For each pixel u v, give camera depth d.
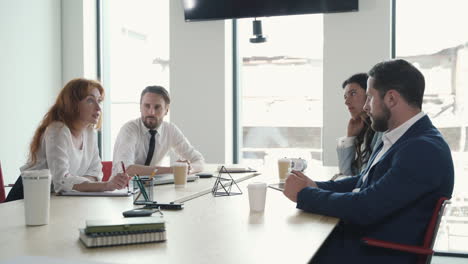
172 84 4.39
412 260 1.57
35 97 4.39
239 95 4.49
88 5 4.73
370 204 1.54
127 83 4.82
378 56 3.85
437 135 1.64
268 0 3.99
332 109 3.96
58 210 1.69
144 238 1.25
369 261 1.61
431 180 1.53
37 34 4.41
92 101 2.36
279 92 4.39
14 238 1.30
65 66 4.73
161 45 4.69
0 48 4.01
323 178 2.58
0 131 4.02
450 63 3.87
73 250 1.19
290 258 1.15
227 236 1.34
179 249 1.21
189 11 4.20
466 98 3.85
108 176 3.03
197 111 4.33
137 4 4.74
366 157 2.57
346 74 3.92
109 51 4.86
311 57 4.27
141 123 3.04
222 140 4.28
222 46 4.24
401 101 1.69
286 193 1.77
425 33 3.89
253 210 1.70
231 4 4.08
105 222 1.25
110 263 1.08
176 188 2.21
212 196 2.02
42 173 1.45
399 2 3.93
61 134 2.23
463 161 3.87
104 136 4.89
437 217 1.52
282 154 4.42
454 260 3.69
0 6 4.01
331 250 1.65
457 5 3.82
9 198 2.14
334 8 3.83
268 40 4.37
